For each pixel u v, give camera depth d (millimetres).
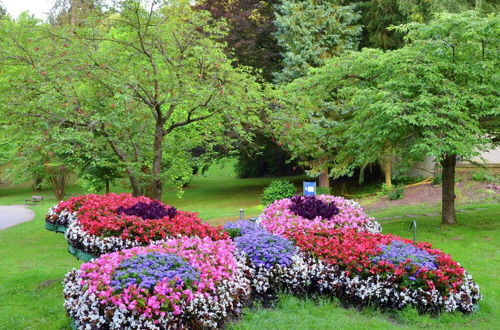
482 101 8664
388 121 8898
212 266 4656
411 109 8875
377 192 18016
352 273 5309
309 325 4512
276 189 16969
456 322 4812
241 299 4746
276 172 29062
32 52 9484
